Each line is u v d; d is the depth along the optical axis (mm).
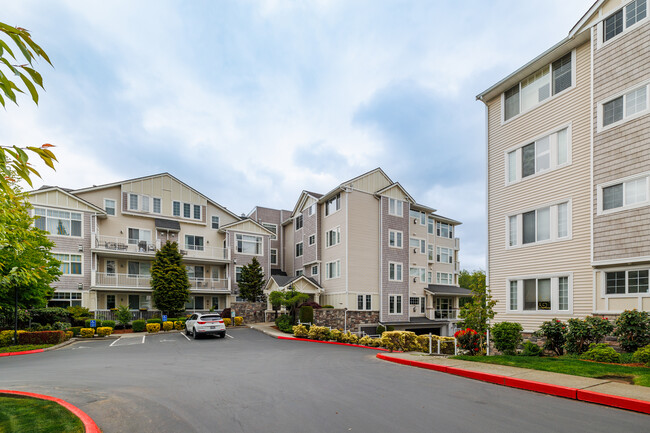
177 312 29125
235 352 15164
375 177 32969
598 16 13656
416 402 6441
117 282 28219
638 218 12000
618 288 12523
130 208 30812
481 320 12852
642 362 9359
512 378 7703
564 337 11602
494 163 17781
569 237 14242
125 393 7613
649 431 4953
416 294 34812
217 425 5438
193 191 34406
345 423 5375
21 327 21922
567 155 14672
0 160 2424
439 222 40781
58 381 9055
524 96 16688
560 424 5234
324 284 33344
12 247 5555
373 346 18391
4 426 5172
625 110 12680
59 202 26641
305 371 9953
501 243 16953
